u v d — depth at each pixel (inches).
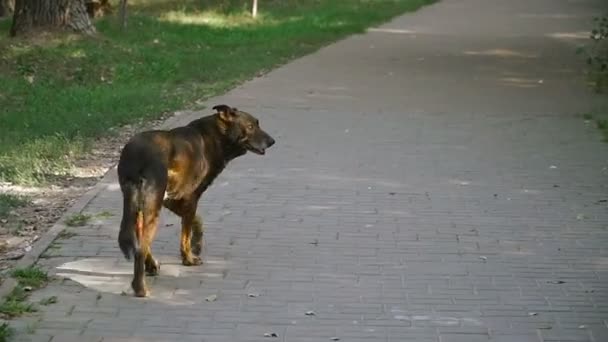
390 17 1430.9
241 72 861.2
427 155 558.9
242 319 328.2
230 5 1411.2
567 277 371.6
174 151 353.4
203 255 389.7
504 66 956.0
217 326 322.3
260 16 1328.7
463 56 1024.2
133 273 364.8
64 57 878.4
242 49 1010.1
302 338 313.7
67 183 496.1
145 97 718.5
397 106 714.2
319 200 464.8
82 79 809.5
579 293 355.3
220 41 1062.4
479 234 420.5
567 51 1077.8
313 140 591.5
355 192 479.5
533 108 717.9
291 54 999.0
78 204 451.2
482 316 333.4
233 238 410.0
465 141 597.9
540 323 328.2
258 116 662.5
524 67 950.4
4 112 657.0
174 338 312.3
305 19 1318.9
